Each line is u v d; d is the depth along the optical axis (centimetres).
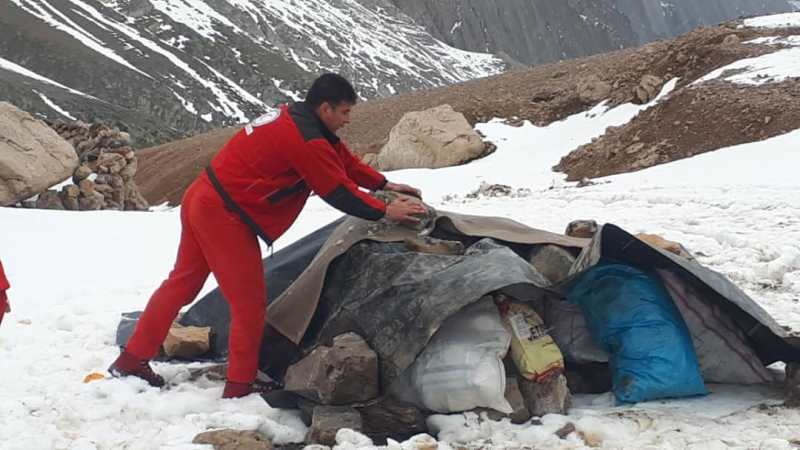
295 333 476
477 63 16750
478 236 504
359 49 15000
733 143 2127
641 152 2341
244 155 460
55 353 565
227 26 13475
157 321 489
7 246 1098
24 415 439
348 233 491
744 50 2695
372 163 3092
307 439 411
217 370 518
